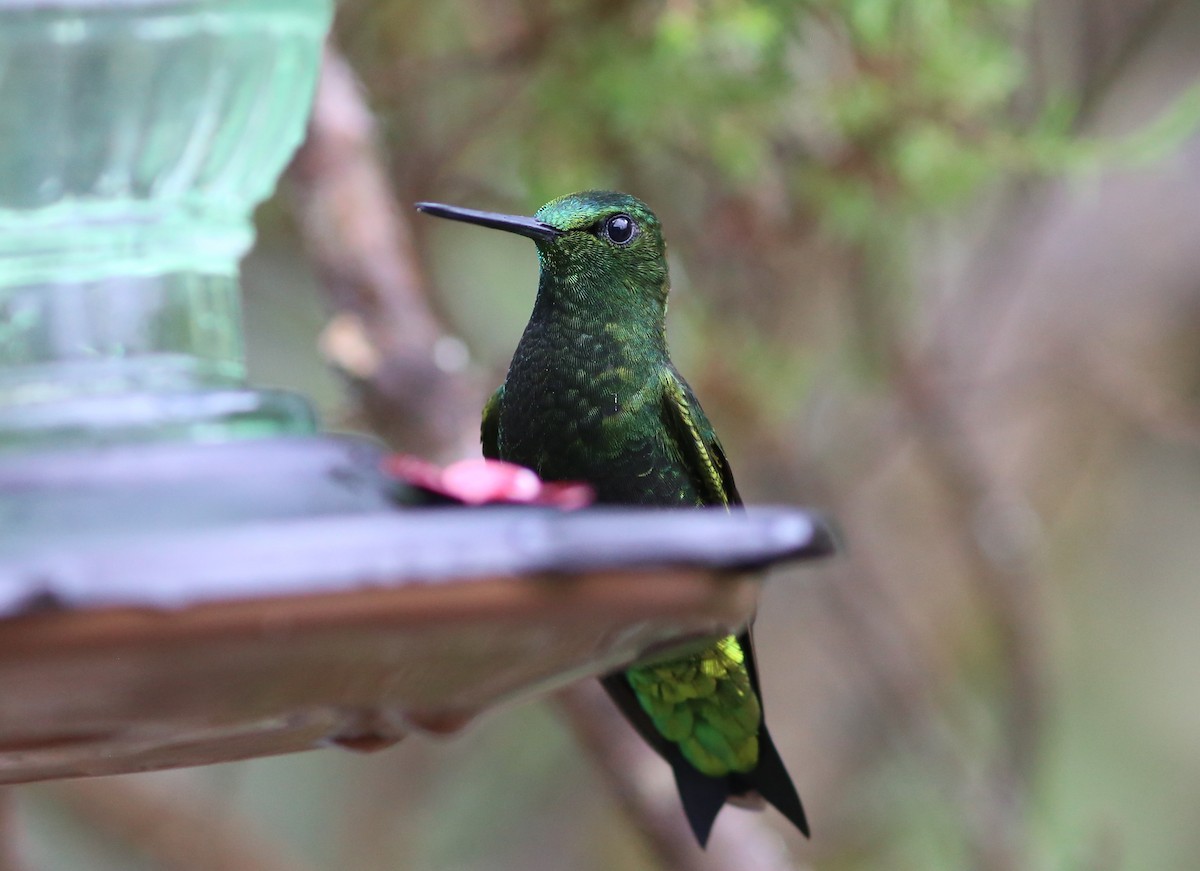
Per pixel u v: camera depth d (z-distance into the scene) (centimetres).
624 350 754
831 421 1368
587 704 994
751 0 1015
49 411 431
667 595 371
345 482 420
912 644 1373
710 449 769
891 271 1209
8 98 500
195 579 329
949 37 1025
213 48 527
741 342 1179
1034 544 1378
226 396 448
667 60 1004
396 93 1112
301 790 1783
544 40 1059
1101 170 1217
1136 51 1238
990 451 1479
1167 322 1454
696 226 1156
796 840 1532
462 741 1664
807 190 1093
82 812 1339
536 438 762
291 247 1292
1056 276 1466
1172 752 1741
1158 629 1755
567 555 353
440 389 941
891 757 1551
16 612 317
